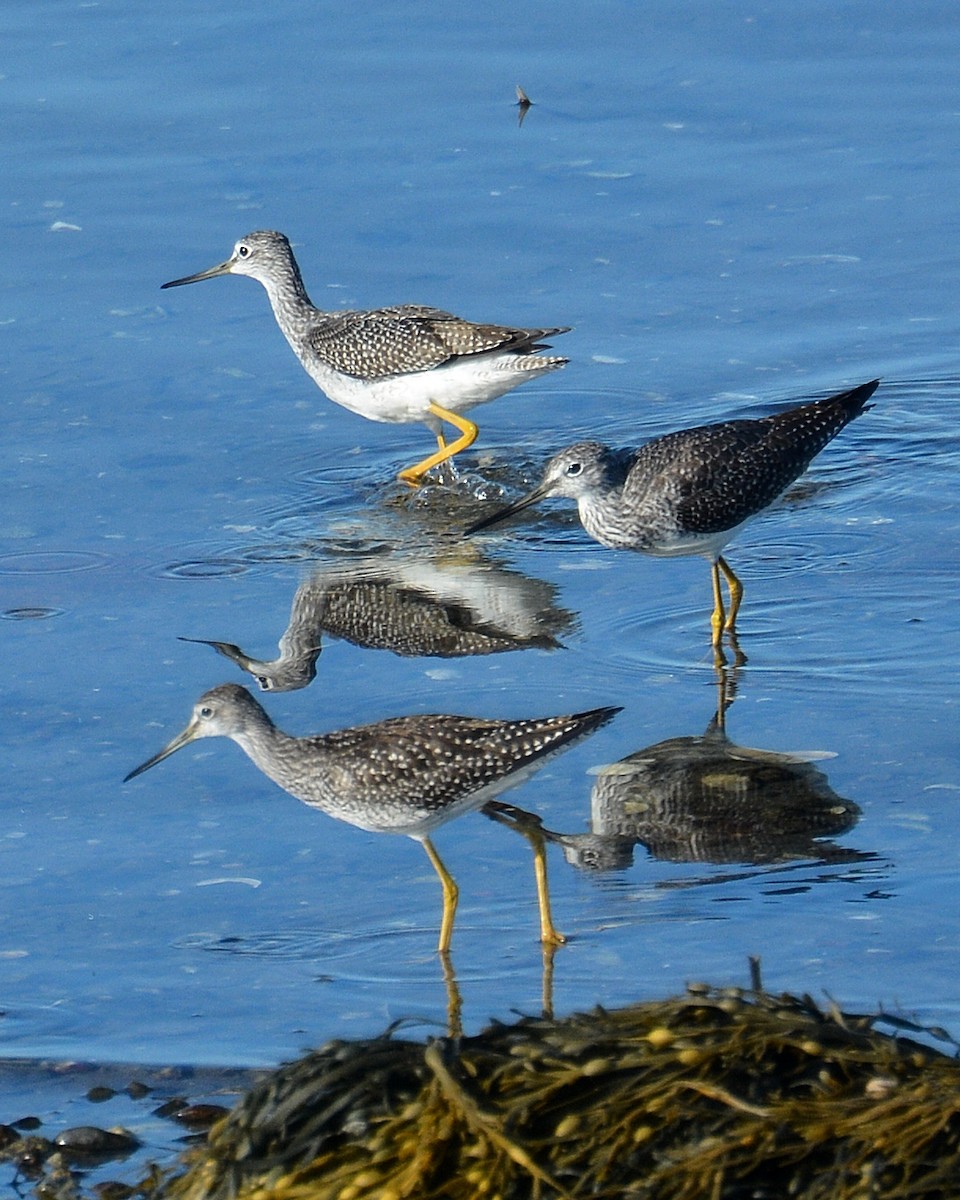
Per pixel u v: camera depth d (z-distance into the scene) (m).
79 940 9.91
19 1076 8.90
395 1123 7.49
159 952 9.80
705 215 19.95
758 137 21.34
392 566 14.63
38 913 10.15
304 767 10.48
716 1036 7.74
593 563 14.74
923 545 14.56
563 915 10.00
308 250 19.52
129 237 19.77
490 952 9.68
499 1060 7.70
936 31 23.47
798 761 11.42
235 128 21.70
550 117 21.84
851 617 13.45
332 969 9.62
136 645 13.30
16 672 12.87
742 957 9.45
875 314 18.33
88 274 19.17
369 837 10.98
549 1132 7.38
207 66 23.08
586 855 10.55
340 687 12.64
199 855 10.73
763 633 13.27
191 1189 7.66
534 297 18.70
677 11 24.25
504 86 22.52
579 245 19.56
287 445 16.89
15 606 13.88
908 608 13.52
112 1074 8.89
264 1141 7.57
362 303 18.56
